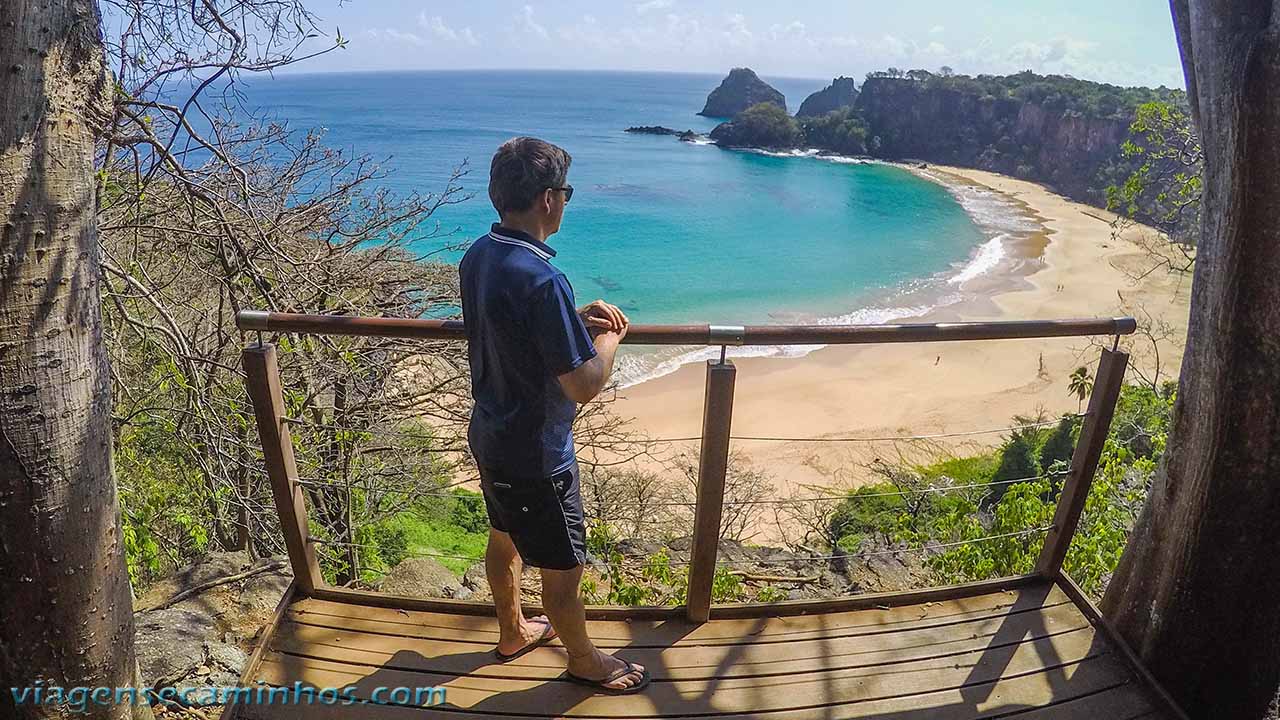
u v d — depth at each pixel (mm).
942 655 2600
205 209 5016
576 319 1931
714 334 2293
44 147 1739
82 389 1876
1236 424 2414
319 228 5852
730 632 2664
